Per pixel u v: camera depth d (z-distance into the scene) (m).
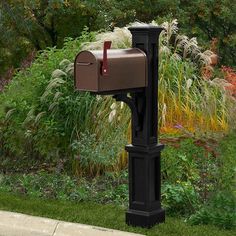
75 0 20.70
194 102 11.41
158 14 20.78
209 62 12.91
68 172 10.59
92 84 7.08
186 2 20.94
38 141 10.89
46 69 11.66
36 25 21.89
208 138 8.87
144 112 7.63
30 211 8.62
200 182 9.26
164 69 11.55
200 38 20.11
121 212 8.50
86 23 22.28
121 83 7.27
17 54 22.02
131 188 7.84
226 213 7.84
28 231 8.11
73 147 10.26
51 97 11.15
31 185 9.76
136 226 7.82
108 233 7.65
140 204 7.80
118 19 20.92
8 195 9.40
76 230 7.86
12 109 11.21
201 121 11.20
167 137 9.46
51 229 7.99
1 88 16.14
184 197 8.39
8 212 8.46
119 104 10.62
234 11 20.47
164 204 8.52
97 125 10.73
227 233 7.58
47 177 10.02
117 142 10.28
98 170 10.34
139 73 7.45
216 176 8.87
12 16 20.34
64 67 11.48
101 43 11.67
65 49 12.29
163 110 10.74
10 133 11.20
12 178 10.27
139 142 7.68
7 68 21.88
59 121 10.94
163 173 9.46
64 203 9.00
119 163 10.40
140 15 20.92
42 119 10.98
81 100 10.88
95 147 10.37
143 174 7.74
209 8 20.44
